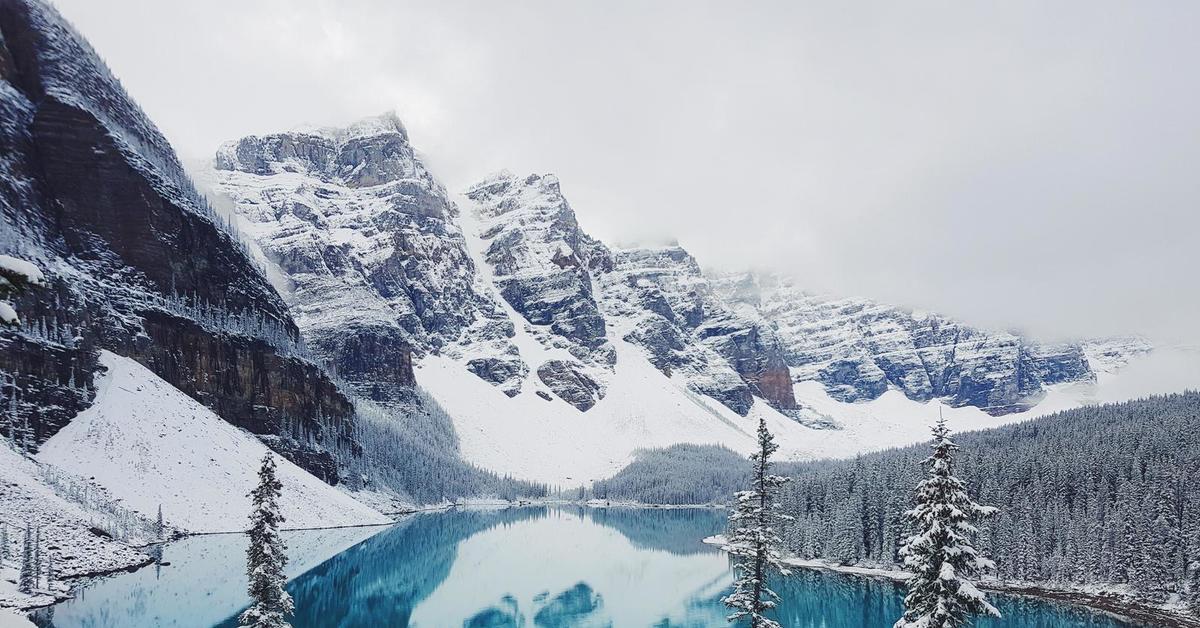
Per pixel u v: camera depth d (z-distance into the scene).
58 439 136.12
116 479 135.00
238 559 113.62
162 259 193.62
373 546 160.38
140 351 173.38
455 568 145.75
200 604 87.56
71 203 183.12
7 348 134.75
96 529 109.62
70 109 189.62
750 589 46.16
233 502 147.50
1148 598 119.69
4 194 166.25
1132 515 126.50
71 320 156.25
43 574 89.62
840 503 168.12
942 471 34.88
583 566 156.62
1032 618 111.44
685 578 145.00
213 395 190.25
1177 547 122.88
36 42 195.62
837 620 110.19
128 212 190.88
